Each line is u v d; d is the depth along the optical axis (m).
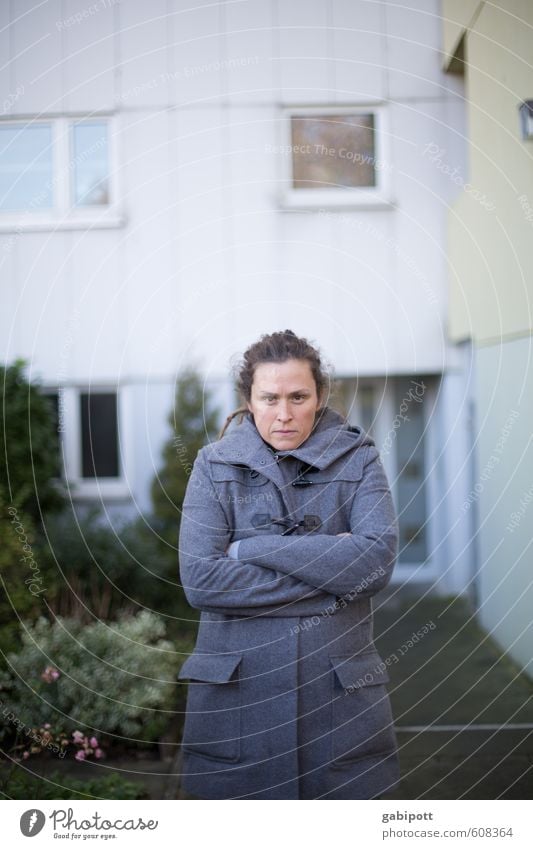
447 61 6.20
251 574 1.96
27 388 5.54
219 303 6.46
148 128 6.28
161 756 3.56
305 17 6.28
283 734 1.95
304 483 2.04
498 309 5.23
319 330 6.51
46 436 5.56
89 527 5.28
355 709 1.98
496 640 5.57
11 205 6.26
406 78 6.31
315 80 6.31
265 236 6.42
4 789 2.76
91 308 6.38
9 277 6.27
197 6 6.24
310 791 1.97
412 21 6.29
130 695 3.62
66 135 6.22
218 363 6.47
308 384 2.00
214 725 2.00
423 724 4.04
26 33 6.09
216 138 6.32
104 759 3.52
